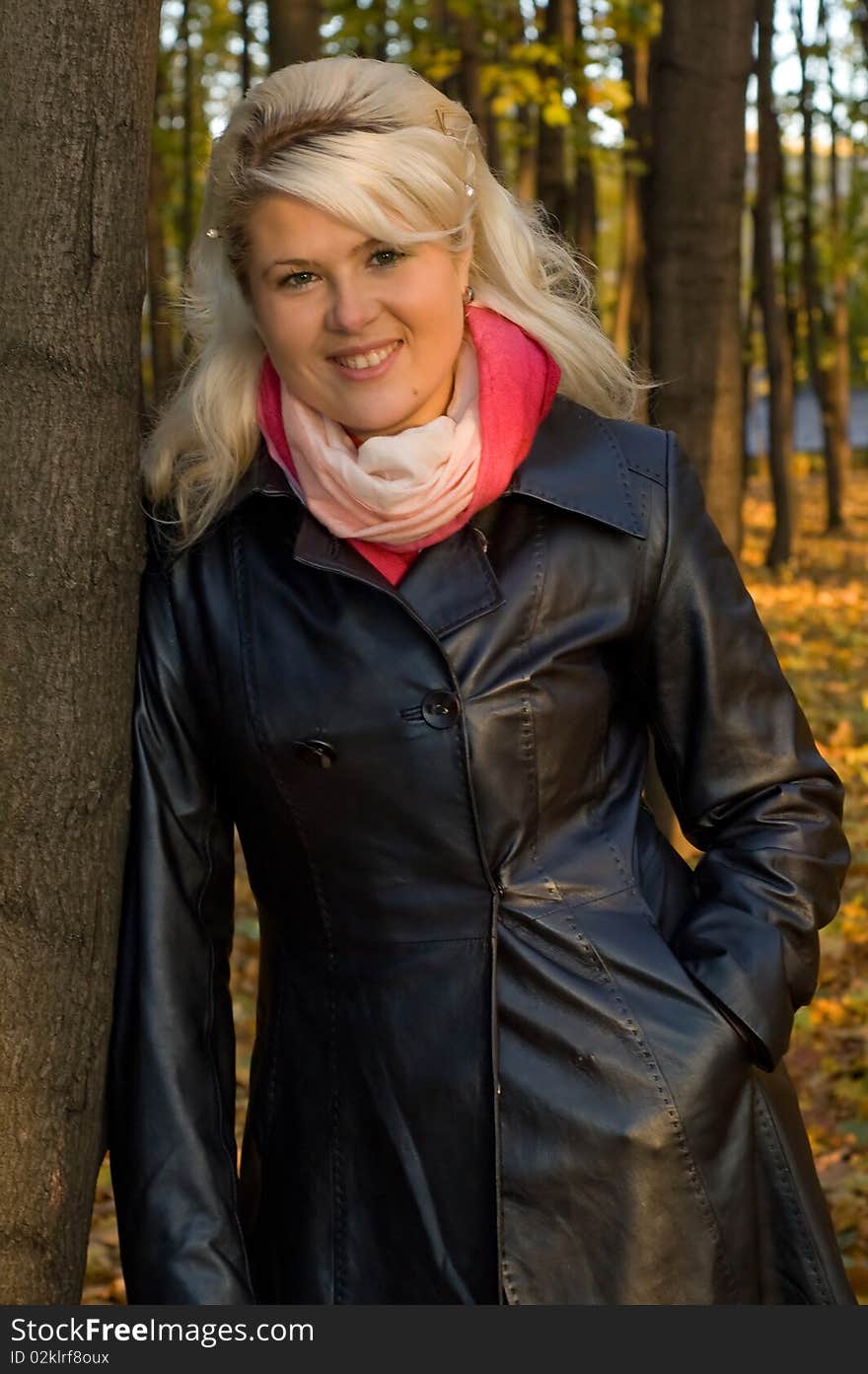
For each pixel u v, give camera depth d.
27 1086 1.84
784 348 18.48
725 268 4.82
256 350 1.90
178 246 17.92
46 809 1.83
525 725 1.84
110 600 1.86
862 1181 3.88
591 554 1.90
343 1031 1.88
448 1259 1.81
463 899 1.84
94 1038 1.89
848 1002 5.11
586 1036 1.81
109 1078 1.90
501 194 1.95
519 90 8.88
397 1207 1.84
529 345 1.90
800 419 48.75
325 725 1.81
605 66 9.16
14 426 1.80
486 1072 1.81
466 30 9.64
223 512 1.89
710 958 1.87
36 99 1.78
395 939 1.85
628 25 8.95
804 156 21.38
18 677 1.82
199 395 1.90
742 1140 1.86
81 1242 1.94
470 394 1.85
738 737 1.96
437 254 1.78
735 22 4.66
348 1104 1.88
